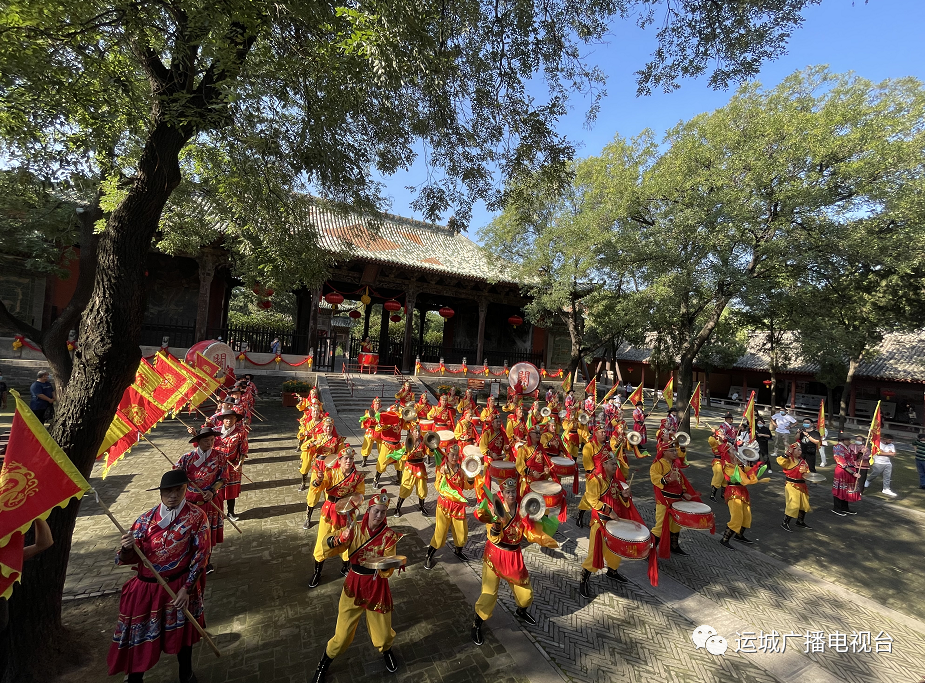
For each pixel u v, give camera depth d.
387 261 23.86
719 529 9.26
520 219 10.16
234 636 4.91
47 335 9.38
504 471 8.94
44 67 4.77
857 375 26.33
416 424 9.79
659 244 16.48
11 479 3.24
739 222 14.87
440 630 5.27
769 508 10.88
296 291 27.00
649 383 45.06
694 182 16.17
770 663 5.12
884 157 13.88
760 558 7.94
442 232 32.50
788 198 14.31
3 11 4.47
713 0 6.86
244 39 5.47
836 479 10.93
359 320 50.16
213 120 5.30
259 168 8.45
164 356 10.33
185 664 4.12
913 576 7.61
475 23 7.09
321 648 4.81
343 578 6.23
